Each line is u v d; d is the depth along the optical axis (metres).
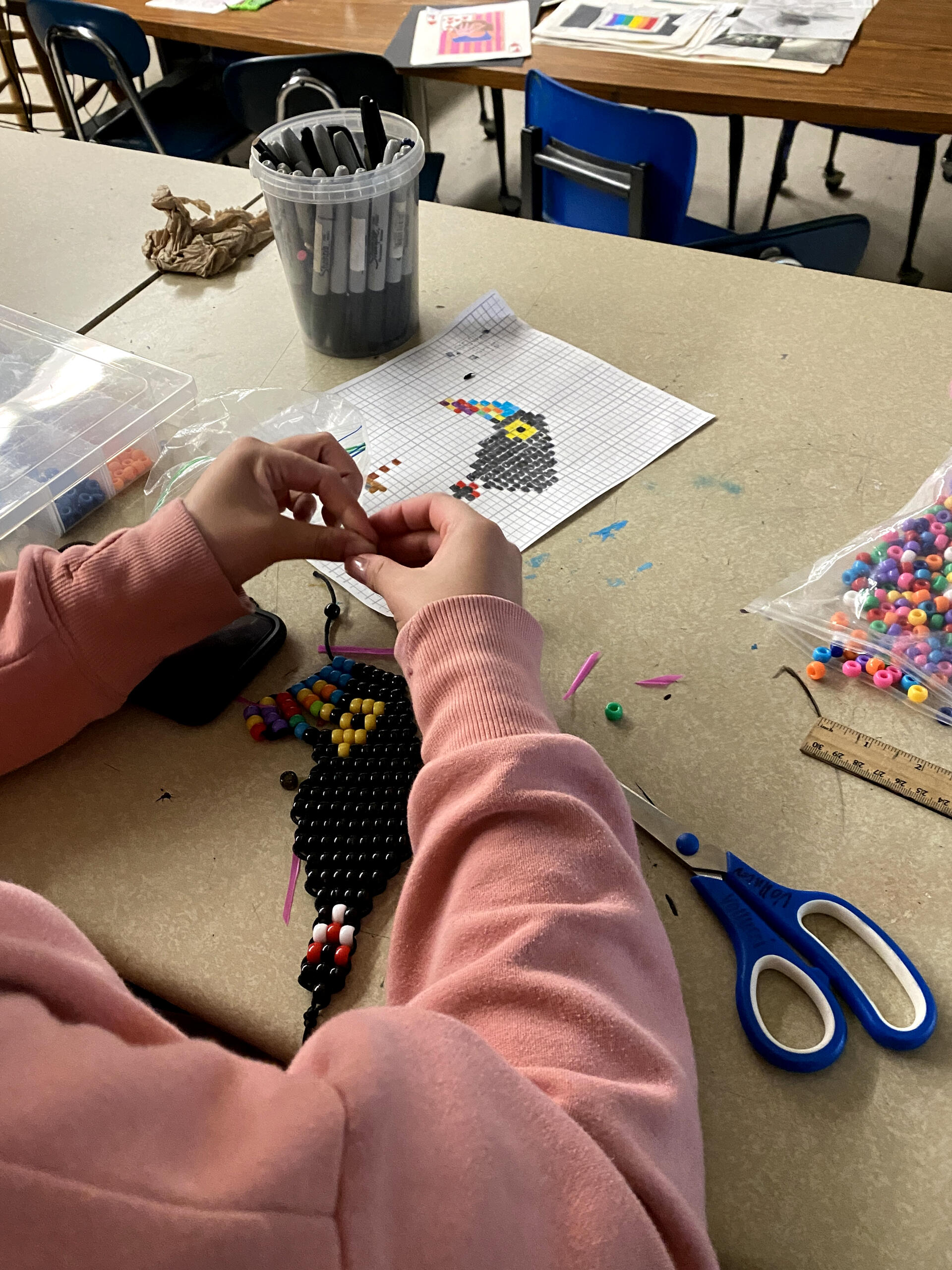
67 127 2.72
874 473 0.77
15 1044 0.24
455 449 0.83
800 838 0.55
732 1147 0.44
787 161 2.79
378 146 0.85
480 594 0.57
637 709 0.63
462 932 0.43
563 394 0.88
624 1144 0.36
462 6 1.93
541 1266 0.31
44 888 0.55
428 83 3.35
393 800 0.57
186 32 1.97
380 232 0.85
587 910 0.43
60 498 0.76
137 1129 0.24
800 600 0.68
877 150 2.87
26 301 1.04
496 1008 0.40
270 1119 0.26
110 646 0.60
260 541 0.62
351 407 0.88
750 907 0.52
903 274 2.35
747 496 0.77
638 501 0.78
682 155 1.40
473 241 1.09
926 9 1.73
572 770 0.49
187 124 2.32
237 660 0.66
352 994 0.50
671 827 0.56
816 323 0.93
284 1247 0.24
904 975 0.49
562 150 1.54
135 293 1.05
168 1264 0.22
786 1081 0.46
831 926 0.52
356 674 0.65
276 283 1.05
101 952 0.52
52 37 2.11
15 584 0.61
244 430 0.84
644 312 0.97
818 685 0.63
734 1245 0.41
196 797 0.60
